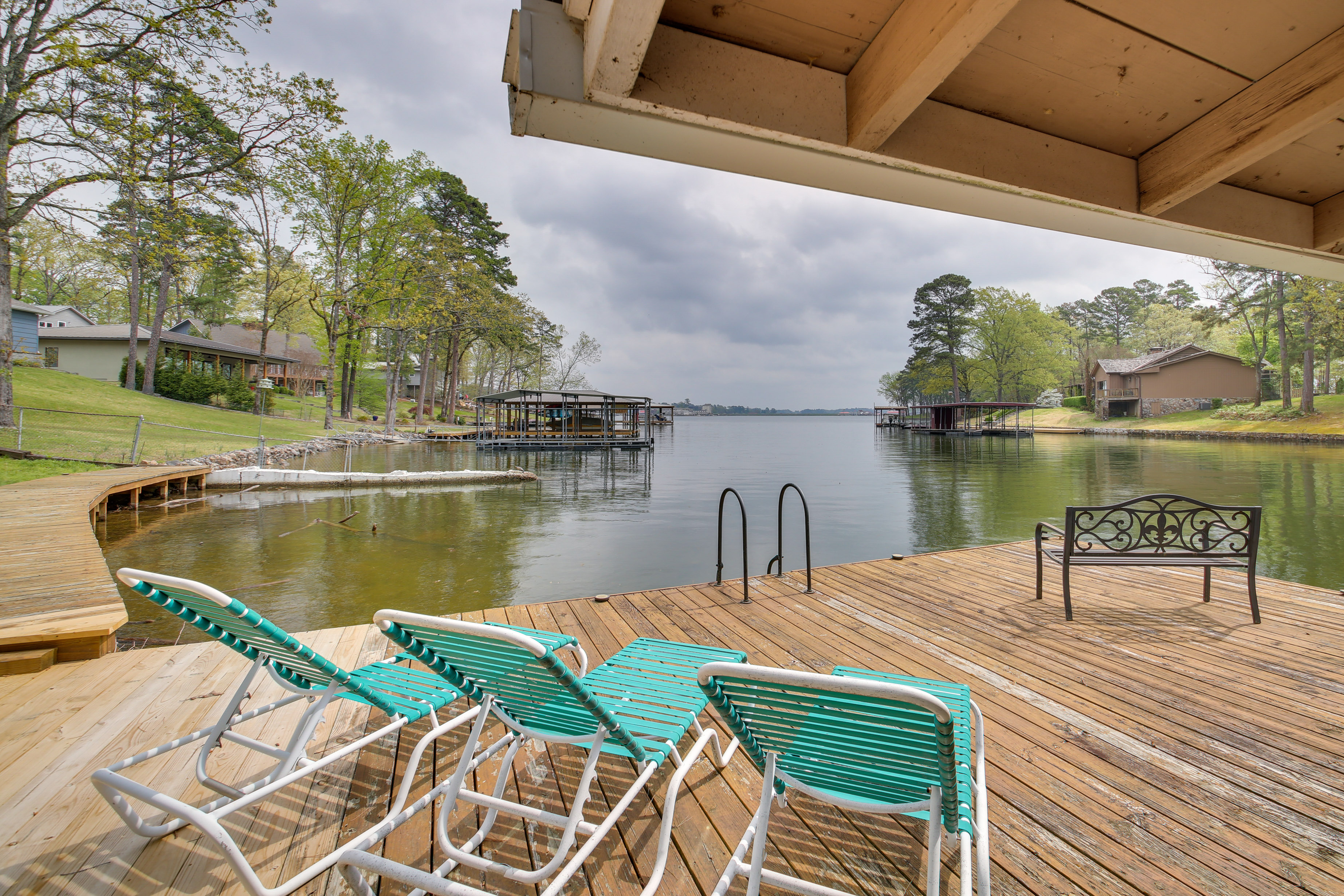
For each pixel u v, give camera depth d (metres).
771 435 65.88
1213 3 1.39
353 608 7.05
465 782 2.14
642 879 1.70
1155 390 48.75
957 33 1.23
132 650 3.35
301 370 45.84
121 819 1.89
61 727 2.46
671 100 1.43
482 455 30.05
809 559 4.54
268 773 2.15
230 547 10.03
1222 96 1.77
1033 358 57.22
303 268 34.50
